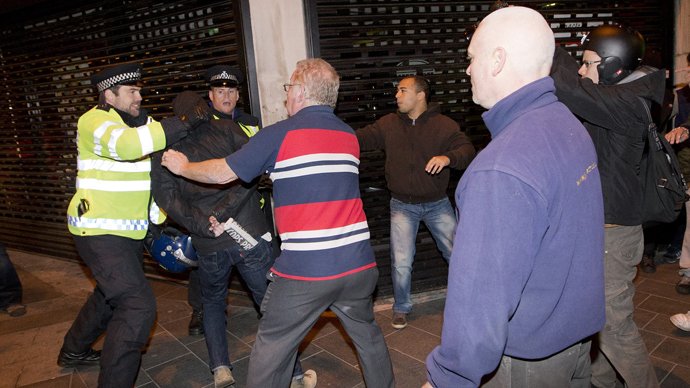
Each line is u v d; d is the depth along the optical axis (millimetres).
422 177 3209
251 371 1919
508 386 1242
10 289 3885
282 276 1911
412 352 2953
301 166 1853
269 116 3523
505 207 997
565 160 1088
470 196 1050
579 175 1127
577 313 1184
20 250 5559
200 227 2217
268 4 3406
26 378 2844
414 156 3205
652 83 1852
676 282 3801
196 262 2635
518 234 995
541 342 1163
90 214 2324
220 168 1891
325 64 2018
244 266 2426
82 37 4297
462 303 1032
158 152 2301
